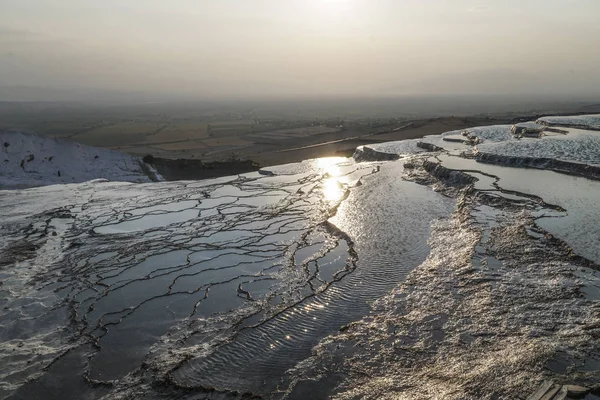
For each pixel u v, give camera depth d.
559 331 9.77
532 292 11.70
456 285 12.90
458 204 21.25
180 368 10.40
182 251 18.66
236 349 11.05
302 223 21.62
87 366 10.80
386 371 9.50
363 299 13.10
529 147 29.61
